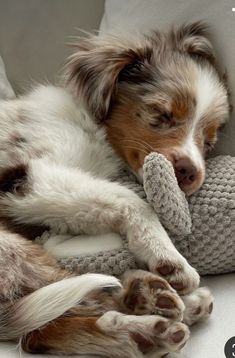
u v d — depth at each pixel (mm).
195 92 712
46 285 552
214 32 757
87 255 585
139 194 644
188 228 604
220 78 753
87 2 887
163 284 542
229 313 584
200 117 712
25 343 526
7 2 896
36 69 895
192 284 566
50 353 521
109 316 515
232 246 624
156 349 506
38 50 893
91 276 536
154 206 595
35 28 892
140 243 583
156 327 503
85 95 737
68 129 706
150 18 789
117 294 553
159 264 568
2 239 569
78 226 617
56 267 572
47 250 594
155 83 722
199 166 648
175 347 504
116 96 730
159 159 590
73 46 804
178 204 593
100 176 695
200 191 633
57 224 624
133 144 701
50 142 683
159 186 584
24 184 629
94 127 725
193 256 621
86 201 608
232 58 746
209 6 757
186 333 509
